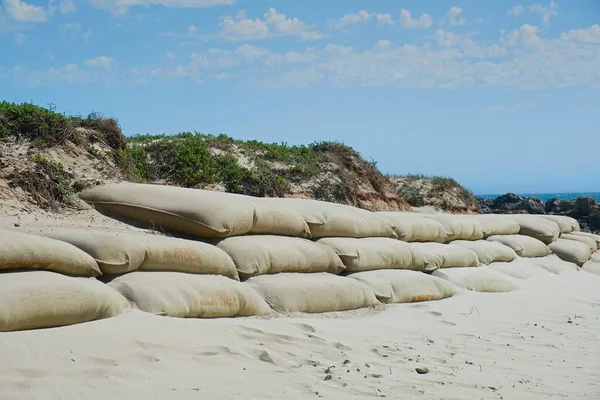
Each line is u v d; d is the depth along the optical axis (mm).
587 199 31984
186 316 6984
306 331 7328
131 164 11891
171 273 7453
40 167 9516
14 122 10375
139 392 4910
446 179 22453
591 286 13258
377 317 8727
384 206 17656
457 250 12141
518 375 6547
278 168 15414
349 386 5672
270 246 8758
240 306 7559
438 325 8602
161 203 8867
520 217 16500
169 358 5637
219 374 5539
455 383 6074
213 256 7906
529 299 11164
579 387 6266
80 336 5684
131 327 6113
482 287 11500
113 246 7031
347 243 9906
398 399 5477
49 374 4910
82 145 10938
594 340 8445
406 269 10656
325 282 8789
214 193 9281
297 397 5285
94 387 4852
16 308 5508
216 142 15062
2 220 7668
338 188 15961
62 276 6203
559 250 15789
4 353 5066
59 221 8367
